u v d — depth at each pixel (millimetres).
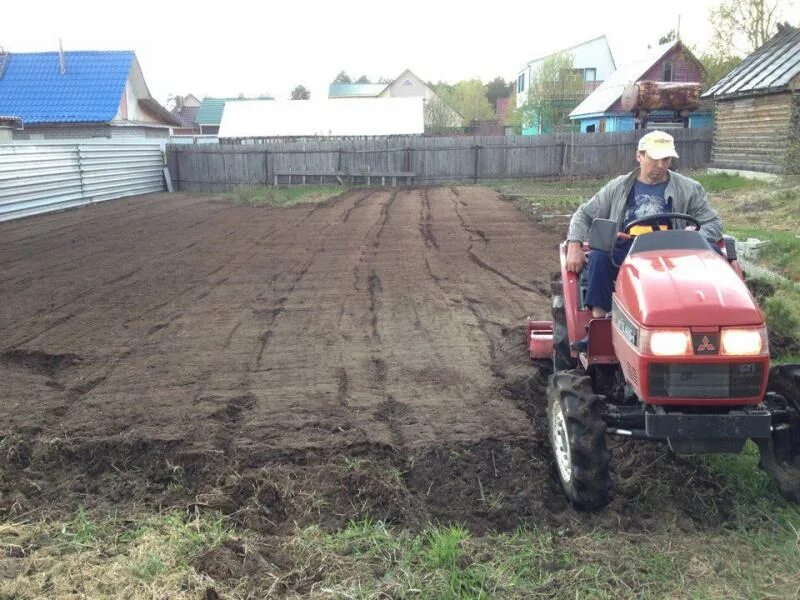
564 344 5664
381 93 78250
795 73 19250
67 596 3527
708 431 3867
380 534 4113
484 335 7789
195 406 5934
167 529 4191
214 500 4508
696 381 3877
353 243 14242
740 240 11508
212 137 42062
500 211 19047
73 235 16062
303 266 11922
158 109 37656
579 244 5191
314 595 3561
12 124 22812
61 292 10320
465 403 5926
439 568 3768
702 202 5008
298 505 4477
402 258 12492
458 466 4941
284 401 6047
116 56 33469
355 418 5652
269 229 16516
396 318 8570
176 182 29172
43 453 5188
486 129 62469
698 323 3854
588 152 29188
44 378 6773
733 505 4391
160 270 11789
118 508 4520
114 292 10242
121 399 6133
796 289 8812
